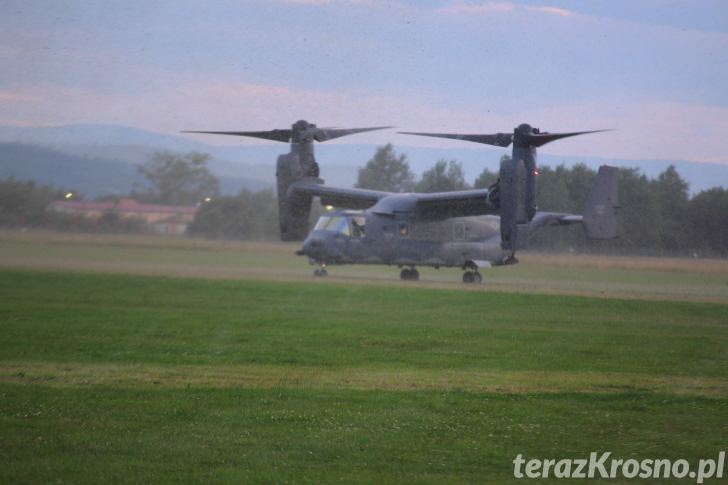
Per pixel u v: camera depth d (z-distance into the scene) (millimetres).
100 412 44031
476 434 41844
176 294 102688
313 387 51406
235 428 41844
